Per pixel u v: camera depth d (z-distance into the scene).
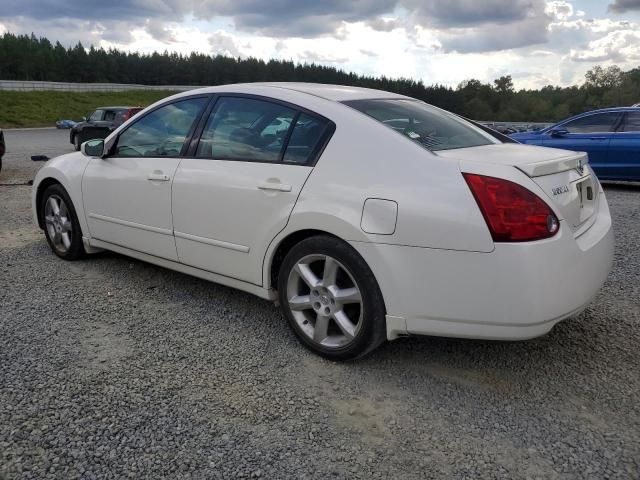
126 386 2.80
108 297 4.04
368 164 2.87
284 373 2.98
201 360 3.10
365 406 2.68
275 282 3.37
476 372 3.02
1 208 7.19
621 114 9.56
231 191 3.37
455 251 2.57
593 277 2.78
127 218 4.16
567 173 2.87
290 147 3.21
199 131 3.74
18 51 88.50
